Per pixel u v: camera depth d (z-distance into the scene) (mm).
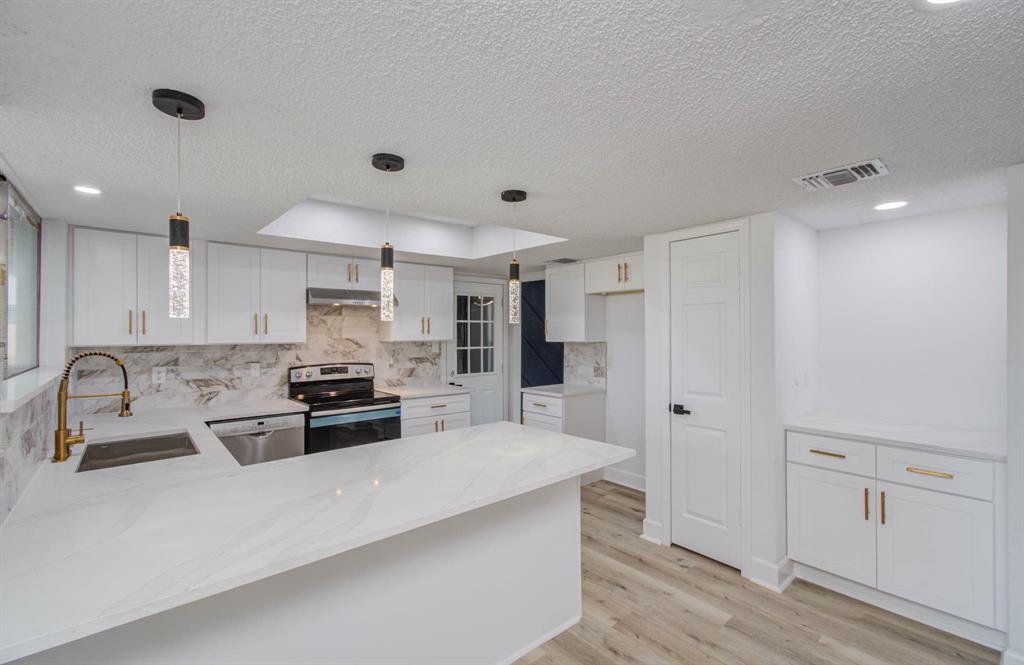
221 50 1078
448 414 4301
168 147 1646
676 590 2639
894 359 2898
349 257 3959
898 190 2258
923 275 2783
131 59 1106
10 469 1524
